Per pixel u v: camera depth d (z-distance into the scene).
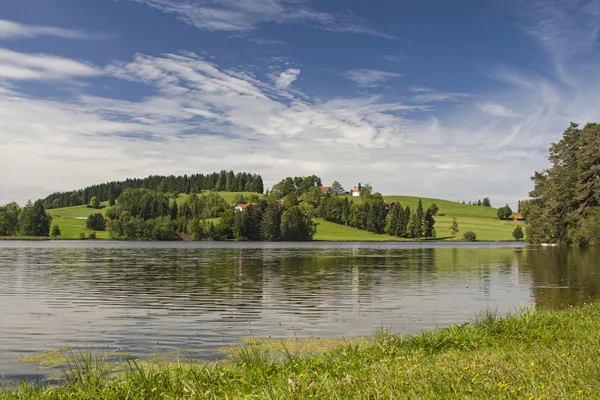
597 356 9.68
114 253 84.06
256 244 138.50
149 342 17.55
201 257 72.38
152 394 9.01
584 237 84.50
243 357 11.60
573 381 7.81
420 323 21.20
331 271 48.28
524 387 7.61
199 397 8.50
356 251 95.50
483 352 11.10
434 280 39.34
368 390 7.56
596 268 48.59
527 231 100.81
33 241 148.88
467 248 112.06
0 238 151.62
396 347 12.31
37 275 43.47
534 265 53.66
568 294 30.14
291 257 73.12
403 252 91.50
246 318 22.45
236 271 48.06
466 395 7.28
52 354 15.66
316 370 10.07
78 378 10.50
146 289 33.34
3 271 47.53
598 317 16.02
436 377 8.41
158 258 69.62
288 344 16.58
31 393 9.50
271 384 8.62
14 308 25.28
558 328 14.32
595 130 83.06
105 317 22.75
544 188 94.69
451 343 13.10
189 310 24.78
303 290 32.91
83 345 17.16
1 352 16.11
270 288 33.97
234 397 8.03
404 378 8.43
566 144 90.56
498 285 35.41
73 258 69.12
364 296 29.80
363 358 11.12
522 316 15.89
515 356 10.21
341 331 19.47
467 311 24.33
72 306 26.05
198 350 16.19
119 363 14.04
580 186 83.94
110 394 9.05
